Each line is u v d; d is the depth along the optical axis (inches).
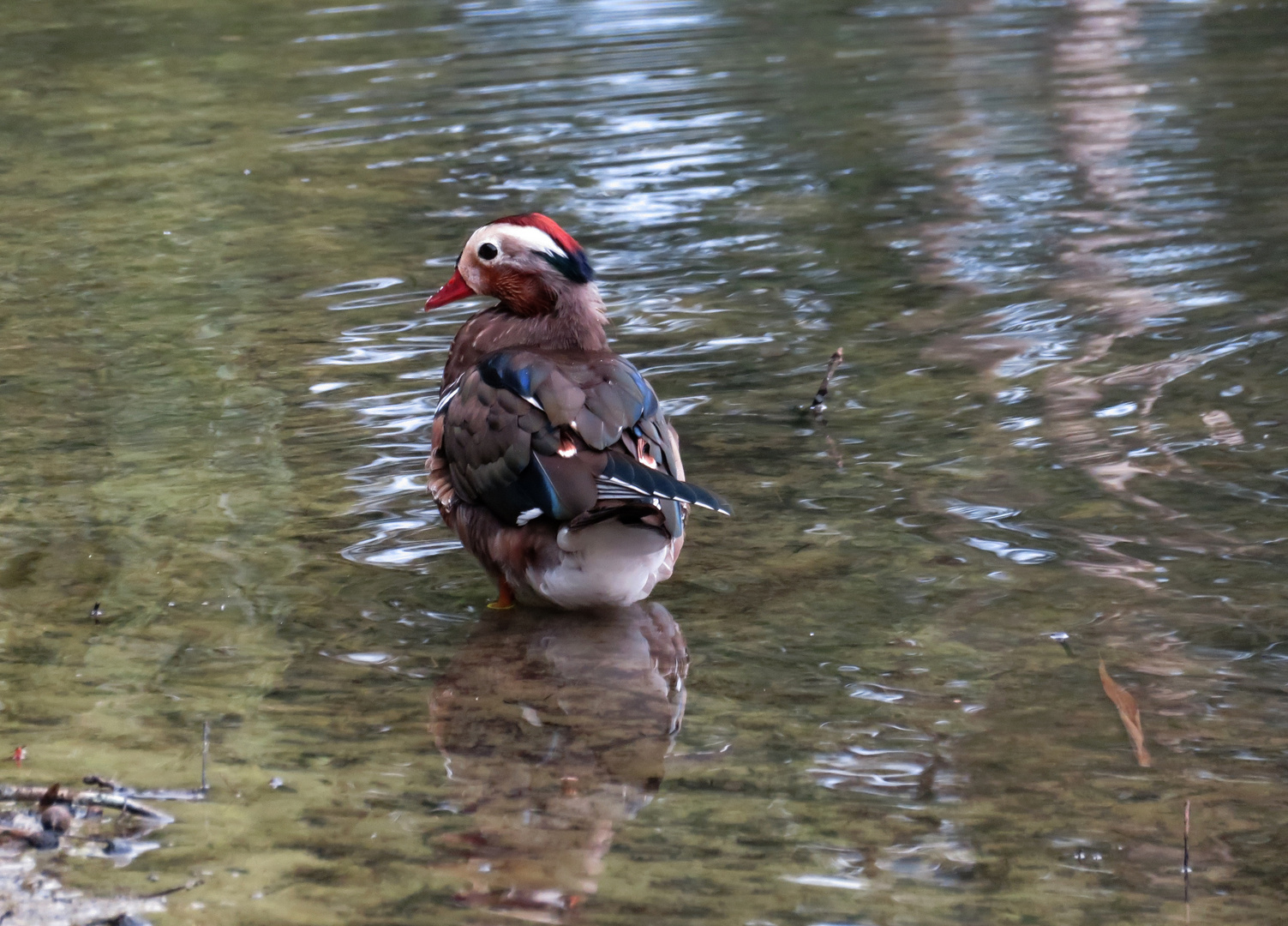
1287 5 954.1
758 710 245.9
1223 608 278.8
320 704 248.5
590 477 264.4
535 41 919.7
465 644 272.7
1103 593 285.6
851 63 839.1
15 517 325.7
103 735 236.5
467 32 956.6
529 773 225.8
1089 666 258.8
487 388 282.4
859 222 553.3
